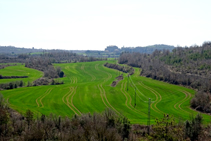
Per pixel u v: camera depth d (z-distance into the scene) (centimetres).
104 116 4994
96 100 8619
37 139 3716
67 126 4666
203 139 4222
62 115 6644
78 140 3597
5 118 4294
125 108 7700
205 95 7744
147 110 7506
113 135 3747
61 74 15375
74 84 11912
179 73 11900
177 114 7025
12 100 8044
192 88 10125
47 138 3731
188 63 13425
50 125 4600
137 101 8625
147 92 9900
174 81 11219
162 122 3144
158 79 12238
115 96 9275
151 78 12781
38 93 9444
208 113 7112
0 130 4141
